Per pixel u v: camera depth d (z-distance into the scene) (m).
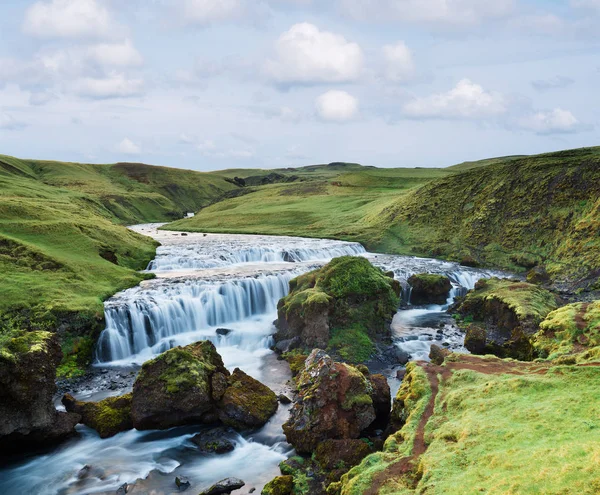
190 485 17.77
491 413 15.87
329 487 15.47
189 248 64.50
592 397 15.16
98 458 19.88
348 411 19.30
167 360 22.84
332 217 97.25
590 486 10.22
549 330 24.28
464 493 11.80
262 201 131.50
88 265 43.50
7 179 97.44
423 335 34.34
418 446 15.50
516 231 63.50
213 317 38.31
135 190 182.88
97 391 26.44
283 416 22.53
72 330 31.12
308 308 31.70
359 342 31.00
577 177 63.31
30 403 20.12
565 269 51.16
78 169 191.50
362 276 34.78
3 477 18.73
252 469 18.64
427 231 74.06
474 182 78.94
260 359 30.50
